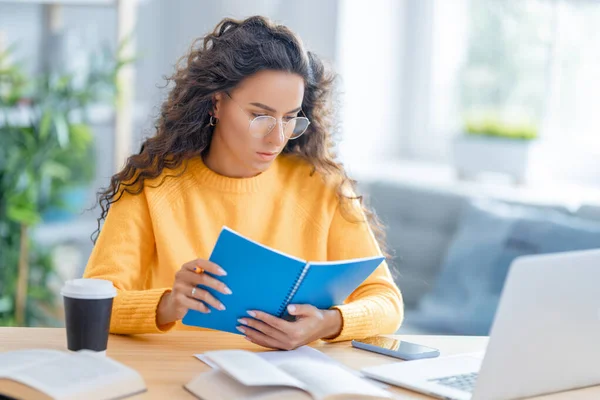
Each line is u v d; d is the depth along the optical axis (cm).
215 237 183
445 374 138
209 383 124
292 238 189
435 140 431
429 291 341
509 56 396
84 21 380
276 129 170
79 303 137
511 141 368
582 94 378
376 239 204
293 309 148
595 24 370
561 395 131
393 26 422
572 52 378
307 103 187
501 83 399
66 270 373
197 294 143
